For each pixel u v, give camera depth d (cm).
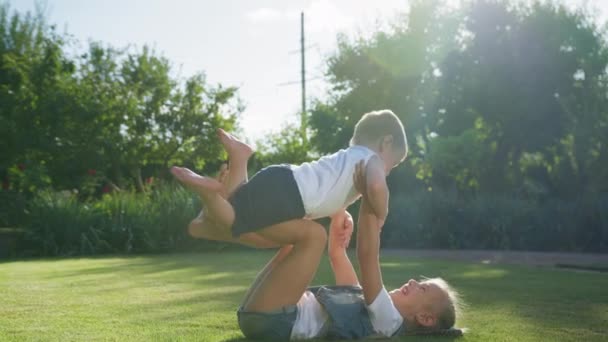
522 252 1123
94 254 1077
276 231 264
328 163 271
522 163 2042
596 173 1484
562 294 442
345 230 320
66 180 1689
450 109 2075
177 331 293
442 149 1794
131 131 1912
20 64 1694
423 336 283
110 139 1744
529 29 1936
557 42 1902
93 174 1697
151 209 1196
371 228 275
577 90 1844
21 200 1349
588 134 1509
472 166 1833
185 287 486
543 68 1900
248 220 258
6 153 1574
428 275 595
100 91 1873
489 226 1266
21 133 1565
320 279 550
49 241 1084
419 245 1291
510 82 1945
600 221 1199
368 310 278
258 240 286
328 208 268
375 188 265
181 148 2012
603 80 1648
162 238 1148
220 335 284
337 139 2089
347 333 274
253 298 275
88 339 272
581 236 1209
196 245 1147
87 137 1677
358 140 286
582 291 461
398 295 291
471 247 1265
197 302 395
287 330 272
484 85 1961
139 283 518
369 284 275
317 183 264
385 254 1025
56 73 1698
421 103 2089
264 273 287
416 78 2083
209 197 253
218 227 282
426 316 286
